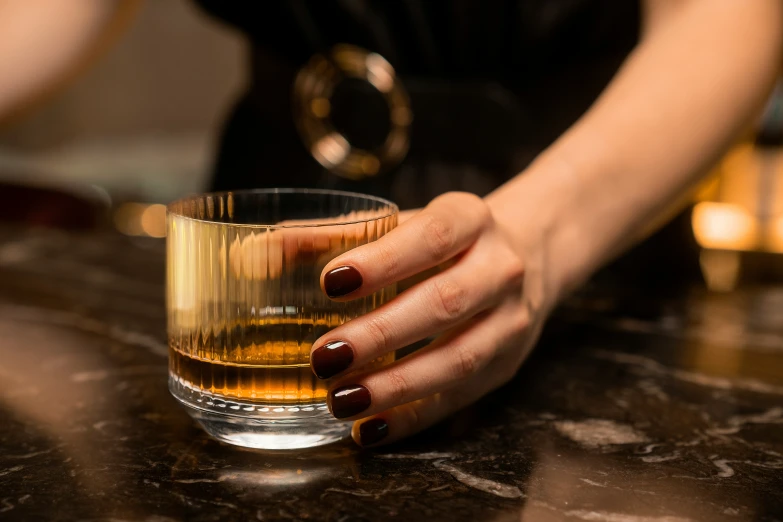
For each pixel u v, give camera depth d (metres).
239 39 2.02
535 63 0.74
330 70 0.77
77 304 0.64
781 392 0.51
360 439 0.43
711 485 0.41
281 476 0.41
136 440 0.44
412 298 0.41
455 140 0.76
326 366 0.40
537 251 0.47
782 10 0.59
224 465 0.42
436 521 0.38
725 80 0.56
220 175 0.86
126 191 1.83
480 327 0.43
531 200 0.49
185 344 0.42
